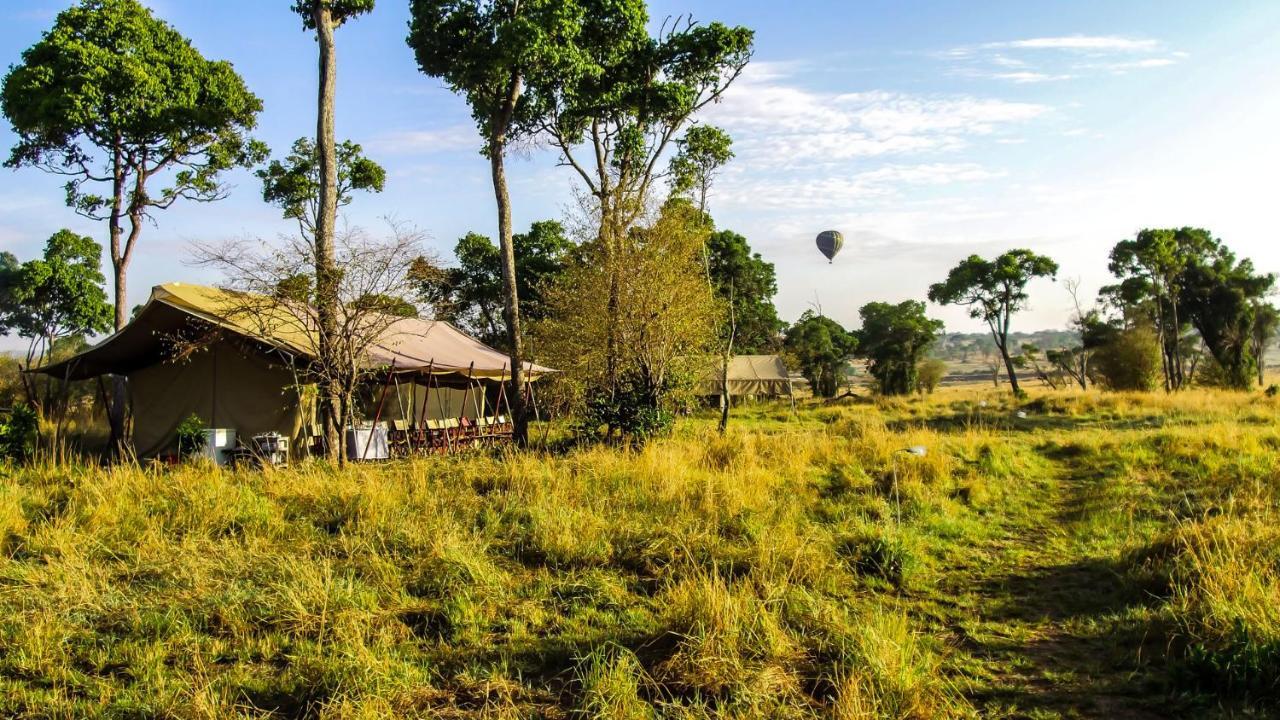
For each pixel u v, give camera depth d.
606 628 5.64
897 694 4.41
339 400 12.84
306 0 14.91
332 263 12.83
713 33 20.77
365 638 5.34
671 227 17.06
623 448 14.47
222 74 21.23
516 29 14.69
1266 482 9.62
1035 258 53.94
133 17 19.36
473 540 7.49
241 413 16.09
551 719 4.30
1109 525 8.84
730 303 23.72
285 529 8.08
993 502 10.41
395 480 10.17
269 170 28.75
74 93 18.08
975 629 5.81
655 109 21.17
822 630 5.32
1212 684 4.48
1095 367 41.94
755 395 45.09
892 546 7.23
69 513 8.34
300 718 4.33
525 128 20.33
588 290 17.39
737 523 8.28
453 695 4.58
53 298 35.88
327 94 13.98
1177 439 13.81
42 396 24.05
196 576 6.45
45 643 5.18
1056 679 4.86
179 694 4.51
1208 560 6.05
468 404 23.95
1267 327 50.94
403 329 19.75
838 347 61.38
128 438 16.75
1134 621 5.64
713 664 4.65
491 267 41.78
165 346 16.00
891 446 13.31
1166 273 49.25
